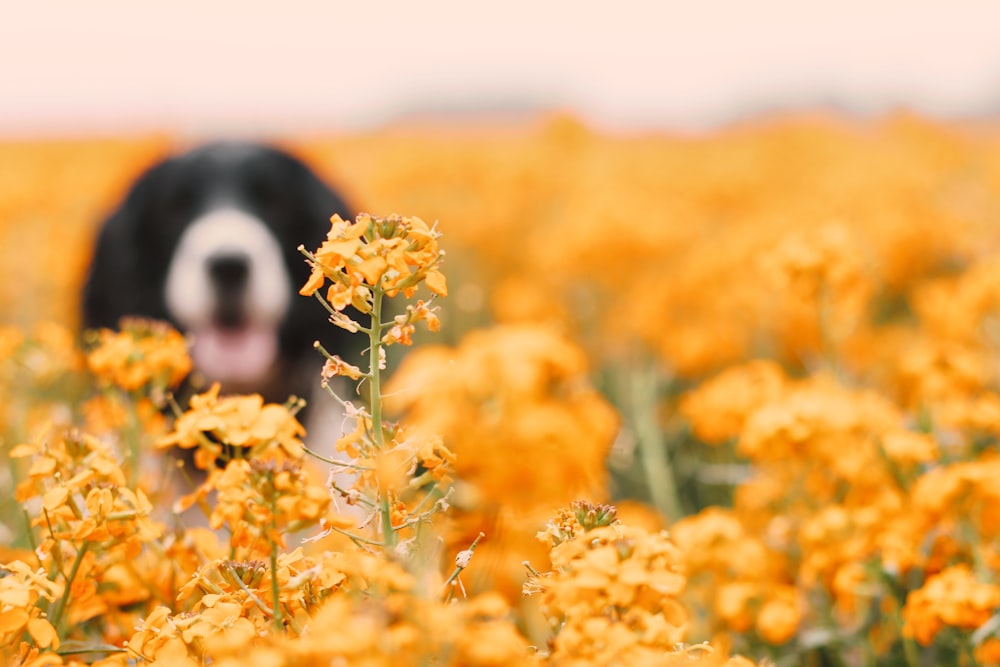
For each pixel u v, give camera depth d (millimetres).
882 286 6215
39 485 1396
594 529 1219
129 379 1748
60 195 9453
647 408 3789
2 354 2309
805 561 2088
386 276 1169
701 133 20219
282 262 3883
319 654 901
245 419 1335
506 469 2166
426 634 948
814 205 8102
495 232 7875
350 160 13891
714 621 2123
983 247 6750
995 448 2514
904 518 1961
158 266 4055
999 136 18016
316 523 1188
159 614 1199
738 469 3139
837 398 2311
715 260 5672
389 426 1224
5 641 1158
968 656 1776
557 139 13141
